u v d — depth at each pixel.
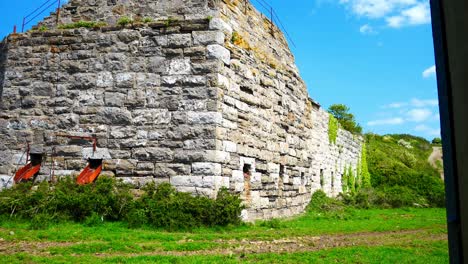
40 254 7.80
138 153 13.11
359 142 37.97
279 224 13.72
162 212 11.55
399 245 10.65
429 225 16.81
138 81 13.50
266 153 15.88
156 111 13.24
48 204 11.57
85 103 13.73
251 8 16.02
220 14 13.68
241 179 13.98
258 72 15.66
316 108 26.69
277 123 17.05
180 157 12.83
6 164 13.91
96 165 13.50
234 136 13.73
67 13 14.87
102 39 13.97
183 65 13.30
